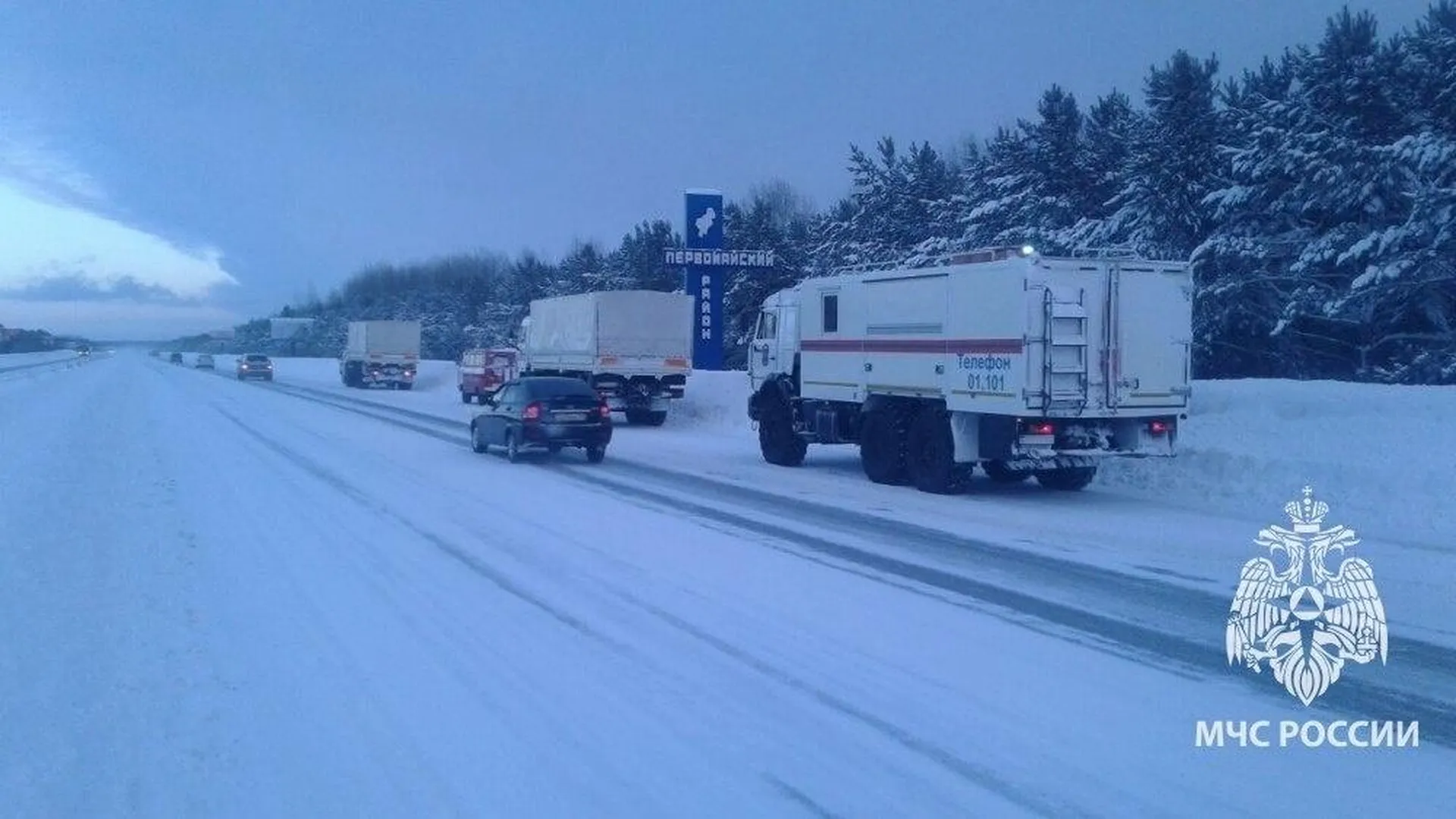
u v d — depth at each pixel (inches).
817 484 839.1
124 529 611.2
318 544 566.6
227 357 6904.5
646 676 336.2
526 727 290.8
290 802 245.1
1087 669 343.3
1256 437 803.4
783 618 407.8
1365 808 240.8
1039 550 550.6
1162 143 1348.4
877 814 235.6
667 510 688.4
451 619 408.2
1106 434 727.1
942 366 768.9
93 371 3880.4
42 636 385.4
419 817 235.9
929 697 315.6
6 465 940.0
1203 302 1241.4
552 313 1654.8
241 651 365.4
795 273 2356.1
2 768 266.5
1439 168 1069.1
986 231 1631.4
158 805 244.1
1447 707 310.5
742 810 238.1
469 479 857.5
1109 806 240.2
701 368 1859.0
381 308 5413.4
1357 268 1141.7
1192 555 535.2
